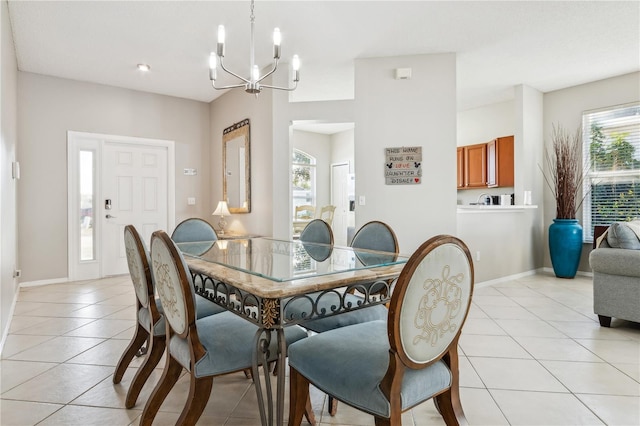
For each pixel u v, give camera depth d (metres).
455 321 1.27
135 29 3.49
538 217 5.48
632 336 2.84
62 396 1.93
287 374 2.19
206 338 1.49
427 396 1.25
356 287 1.60
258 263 1.81
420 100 4.12
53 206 4.65
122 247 5.20
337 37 3.68
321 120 4.30
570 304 3.76
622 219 4.80
